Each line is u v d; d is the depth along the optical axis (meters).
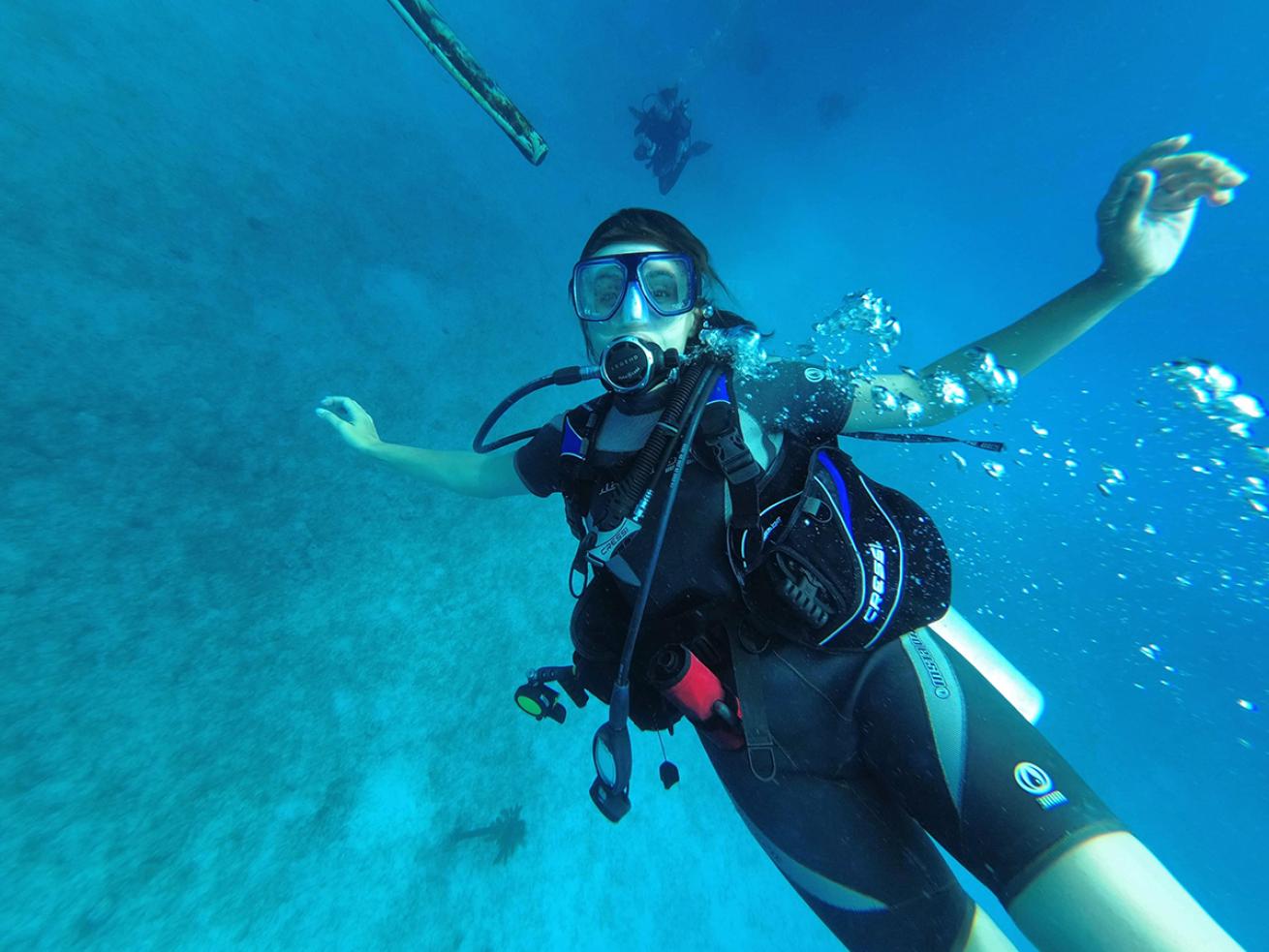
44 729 3.19
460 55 5.37
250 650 3.92
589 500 1.52
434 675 4.44
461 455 2.15
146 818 3.19
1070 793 1.20
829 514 1.32
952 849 1.31
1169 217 1.21
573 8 13.52
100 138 5.27
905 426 1.50
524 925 3.83
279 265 5.72
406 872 3.65
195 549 4.07
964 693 1.39
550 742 4.59
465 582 4.99
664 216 1.63
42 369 4.10
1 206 4.49
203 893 3.14
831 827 1.45
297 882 3.37
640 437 1.48
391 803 3.83
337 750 3.85
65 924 2.85
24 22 5.41
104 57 5.72
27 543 3.59
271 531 4.42
